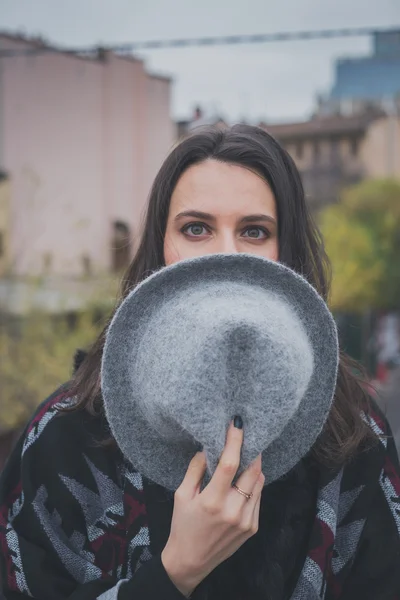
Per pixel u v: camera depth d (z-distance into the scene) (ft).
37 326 44.06
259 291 3.16
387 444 4.37
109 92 53.42
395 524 4.15
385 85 90.94
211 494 3.00
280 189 4.01
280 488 3.85
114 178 53.72
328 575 4.04
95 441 3.99
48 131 50.75
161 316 3.09
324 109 92.79
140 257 4.48
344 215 80.38
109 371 3.19
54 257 49.73
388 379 75.92
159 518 3.77
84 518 3.95
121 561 3.81
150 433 3.23
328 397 3.34
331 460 4.03
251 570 3.61
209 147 3.95
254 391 2.88
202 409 2.82
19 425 40.75
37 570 3.71
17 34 49.08
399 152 89.51
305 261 4.33
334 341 3.30
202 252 3.89
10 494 4.13
